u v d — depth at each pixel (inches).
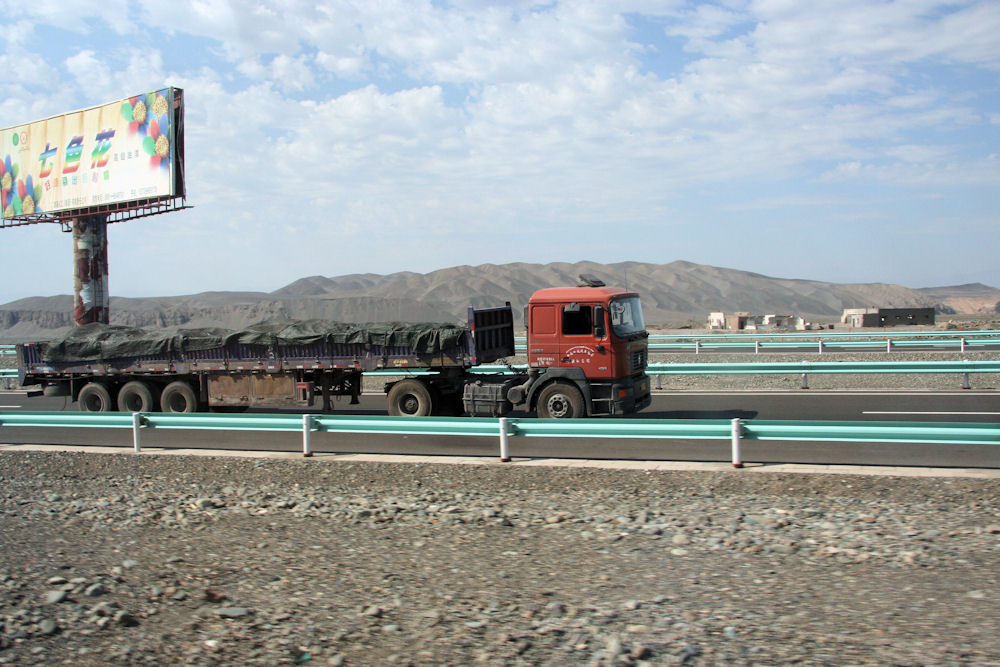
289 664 191.3
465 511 366.9
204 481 479.2
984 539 287.9
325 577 265.9
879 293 5137.8
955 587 232.8
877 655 182.4
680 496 390.3
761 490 397.4
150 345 721.6
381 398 875.4
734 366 826.2
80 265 1556.3
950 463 434.9
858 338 1198.9
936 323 2027.6
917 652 183.2
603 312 588.4
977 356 1067.9
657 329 2117.4
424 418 498.9
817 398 741.3
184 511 384.2
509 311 722.2
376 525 345.4
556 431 474.6
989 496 360.2
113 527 351.6
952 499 359.9
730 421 437.1
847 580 244.2
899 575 247.6
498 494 411.5
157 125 1412.4
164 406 726.5
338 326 679.7
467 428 489.7
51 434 677.3
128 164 1450.5
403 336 650.2
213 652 199.3
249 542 319.0
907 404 675.4
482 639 203.3
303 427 522.0
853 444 507.5
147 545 316.2
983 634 193.0
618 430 458.6
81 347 743.7
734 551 285.4
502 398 621.9
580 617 218.8
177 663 193.5
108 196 1480.1
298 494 426.3
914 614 209.8
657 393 840.3
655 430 450.9
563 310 601.0
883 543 288.0
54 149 1547.7
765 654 186.1
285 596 245.1
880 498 370.6
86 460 542.9
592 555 286.5
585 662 186.5
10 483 478.9
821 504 363.6
